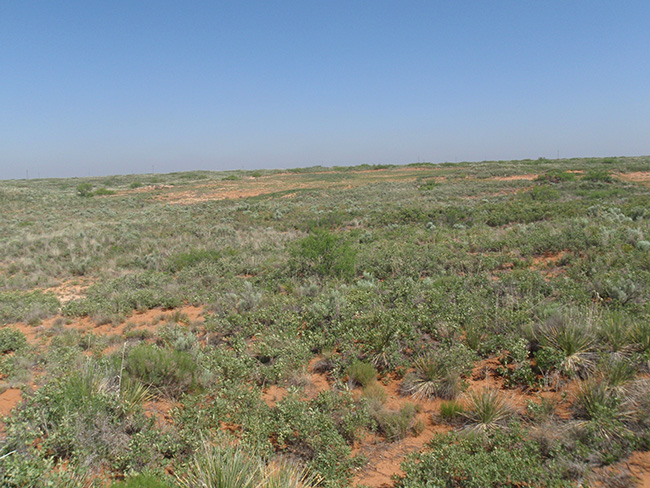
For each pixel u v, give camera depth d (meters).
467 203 29.50
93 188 62.44
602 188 33.22
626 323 6.19
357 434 4.82
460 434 4.61
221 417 5.18
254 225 26.53
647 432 4.06
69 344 8.45
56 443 4.36
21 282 14.42
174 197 48.47
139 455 4.27
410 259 12.55
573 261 10.97
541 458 4.02
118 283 13.34
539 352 5.78
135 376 6.05
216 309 10.34
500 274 9.95
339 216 26.45
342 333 7.41
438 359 6.01
